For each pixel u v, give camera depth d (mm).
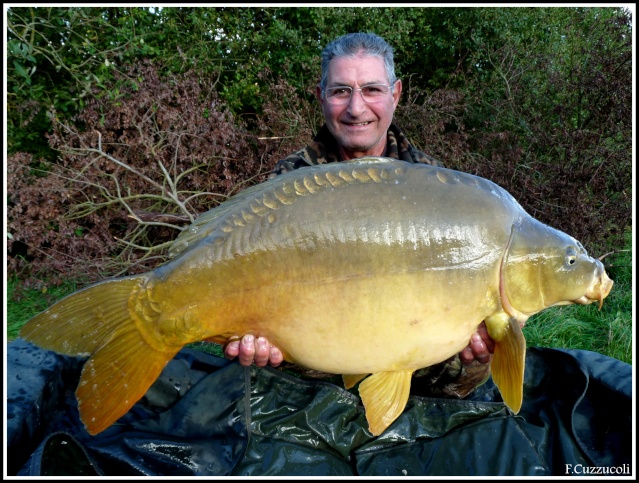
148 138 4762
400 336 1621
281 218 1624
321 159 2820
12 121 5512
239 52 6531
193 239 1674
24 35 4953
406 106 5664
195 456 2033
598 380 2324
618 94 4949
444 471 2039
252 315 1652
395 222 1608
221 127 4898
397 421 2219
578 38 6129
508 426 2174
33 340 1593
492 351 1760
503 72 6234
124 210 4984
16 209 4473
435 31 7043
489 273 1639
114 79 5367
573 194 4793
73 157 4746
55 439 1829
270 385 2330
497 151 5609
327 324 1624
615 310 3828
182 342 1660
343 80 2486
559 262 1688
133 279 1649
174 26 6051
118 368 1651
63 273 4523
